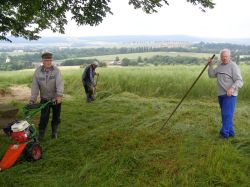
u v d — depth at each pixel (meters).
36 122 9.48
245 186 5.29
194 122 9.25
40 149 6.55
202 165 5.87
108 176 5.65
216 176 5.50
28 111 6.78
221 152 6.24
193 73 17.41
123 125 9.07
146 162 6.17
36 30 12.72
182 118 9.77
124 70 20.66
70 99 14.37
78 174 5.79
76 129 8.76
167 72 18.16
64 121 9.60
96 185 5.39
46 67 7.65
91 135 8.02
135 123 9.30
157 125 8.95
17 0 10.30
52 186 5.35
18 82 21.52
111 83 16.55
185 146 7.02
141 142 7.34
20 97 14.73
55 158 6.48
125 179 5.59
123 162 6.09
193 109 11.12
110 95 14.73
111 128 8.77
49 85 7.69
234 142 7.47
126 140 7.53
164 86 15.43
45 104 7.10
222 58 7.55
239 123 9.29
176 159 6.25
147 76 16.66
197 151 6.66
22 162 6.34
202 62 48.12
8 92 15.72
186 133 8.11
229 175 5.50
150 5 10.96
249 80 15.02
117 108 11.60
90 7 10.55
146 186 5.34
